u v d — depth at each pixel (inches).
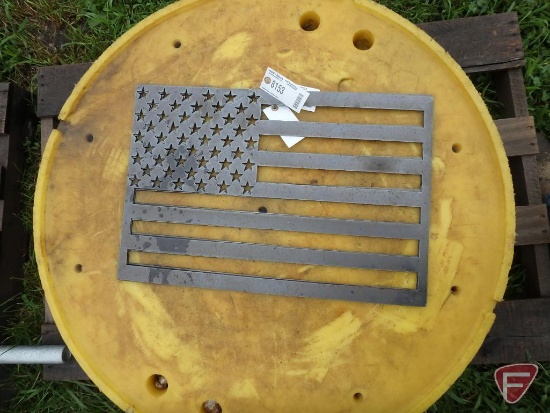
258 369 25.4
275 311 25.4
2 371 35.2
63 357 30.6
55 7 39.1
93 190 27.2
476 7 35.1
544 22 34.7
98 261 26.8
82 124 27.7
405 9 35.6
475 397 32.7
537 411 32.1
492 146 25.0
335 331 25.0
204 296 25.9
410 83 25.9
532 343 30.1
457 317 24.6
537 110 34.2
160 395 26.0
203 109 26.3
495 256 24.7
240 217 25.4
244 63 26.8
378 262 24.5
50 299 26.6
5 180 34.8
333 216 25.1
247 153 25.7
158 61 27.5
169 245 25.7
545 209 30.5
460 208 25.0
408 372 24.7
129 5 38.2
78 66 34.4
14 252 35.7
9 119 35.1
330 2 26.9
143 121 26.7
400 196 24.6
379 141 25.2
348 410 24.9
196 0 27.5
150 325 26.1
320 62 26.4
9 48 38.5
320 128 25.4
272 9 27.1
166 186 26.0
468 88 25.2
